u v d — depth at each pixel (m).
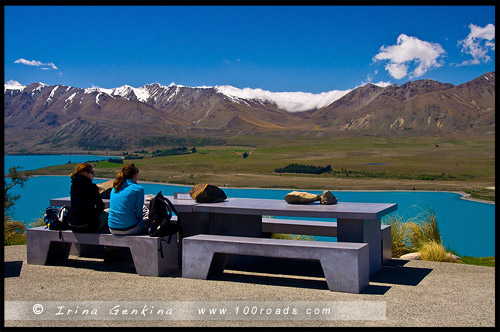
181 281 5.83
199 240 5.94
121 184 6.31
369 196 146.88
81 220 6.48
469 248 53.88
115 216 6.25
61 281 5.85
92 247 7.88
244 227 7.33
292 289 5.41
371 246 6.35
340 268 5.27
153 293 5.22
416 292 5.26
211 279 5.94
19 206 89.94
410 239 9.26
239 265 6.91
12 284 5.70
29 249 6.97
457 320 4.20
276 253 5.53
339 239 6.25
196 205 6.70
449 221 87.62
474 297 5.01
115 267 6.74
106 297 5.05
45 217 6.95
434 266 6.96
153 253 6.10
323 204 6.79
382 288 5.47
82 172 6.56
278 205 6.70
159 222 6.14
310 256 5.40
